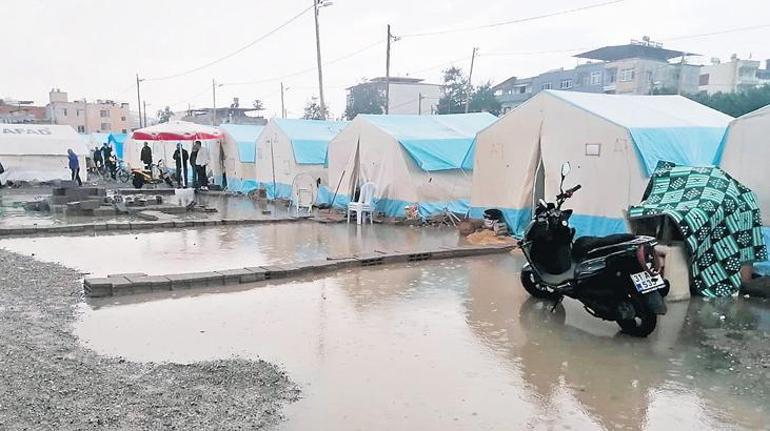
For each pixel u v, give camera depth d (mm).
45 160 25094
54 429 3965
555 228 7129
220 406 4410
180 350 5664
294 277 8828
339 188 17156
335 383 4930
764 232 8219
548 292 7672
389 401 4609
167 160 30438
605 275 6301
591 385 4977
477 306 7340
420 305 7352
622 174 10227
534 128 11859
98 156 34656
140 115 57375
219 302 7406
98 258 10203
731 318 6863
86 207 16094
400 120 16750
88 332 6176
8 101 79375
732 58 45781
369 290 8094
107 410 4270
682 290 7637
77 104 70750
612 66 48531
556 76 53719
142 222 14031
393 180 15180
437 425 4246
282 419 4266
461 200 15375
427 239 12383
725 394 4809
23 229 12641
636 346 5938
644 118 11023
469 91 40375
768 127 8164
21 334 5965
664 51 48969
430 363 5422
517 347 5883
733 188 7930
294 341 5969
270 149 21094
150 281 7824
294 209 17891
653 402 4664
